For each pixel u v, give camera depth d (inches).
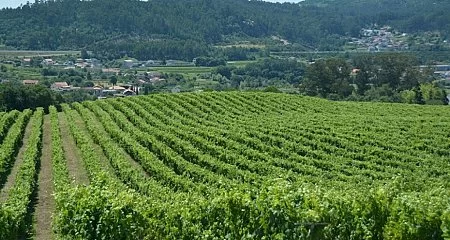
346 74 4106.8
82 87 4357.8
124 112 2025.1
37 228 881.5
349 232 553.9
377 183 944.3
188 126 1606.8
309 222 546.3
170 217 652.1
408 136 1509.6
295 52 7214.6
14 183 1117.1
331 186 903.7
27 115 2054.6
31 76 4805.6
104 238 644.1
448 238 500.7
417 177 1047.6
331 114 2097.7
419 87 3727.9
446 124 1726.1
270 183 628.1
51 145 1608.0
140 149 1305.4
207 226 628.1
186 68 5787.4
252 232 582.9
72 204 688.4
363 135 1503.4
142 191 952.9
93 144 1569.9
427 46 7278.5
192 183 963.3
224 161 1184.2
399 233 534.6
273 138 1386.6
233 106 2188.7
